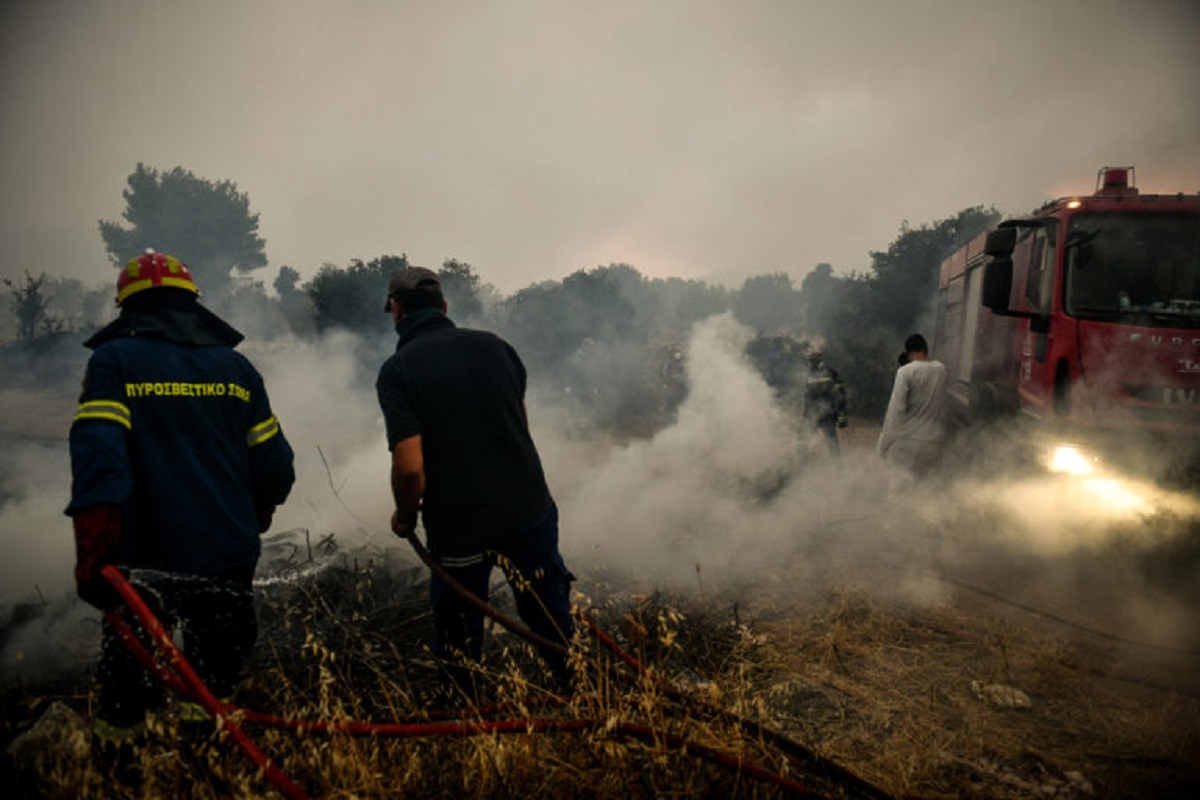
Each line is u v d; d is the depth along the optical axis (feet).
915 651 10.93
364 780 6.00
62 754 6.46
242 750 5.48
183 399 6.77
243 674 7.29
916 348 18.71
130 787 6.12
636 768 6.51
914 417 18.40
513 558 8.54
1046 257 18.66
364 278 49.52
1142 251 17.33
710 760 6.51
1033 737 8.61
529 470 8.59
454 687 8.25
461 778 6.76
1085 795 7.43
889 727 8.79
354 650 9.76
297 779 6.36
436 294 8.93
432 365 8.21
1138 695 9.63
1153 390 16.08
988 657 10.73
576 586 13.15
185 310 7.29
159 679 5.67
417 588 12.22
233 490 7.05
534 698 7.89
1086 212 17.62
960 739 8.54
